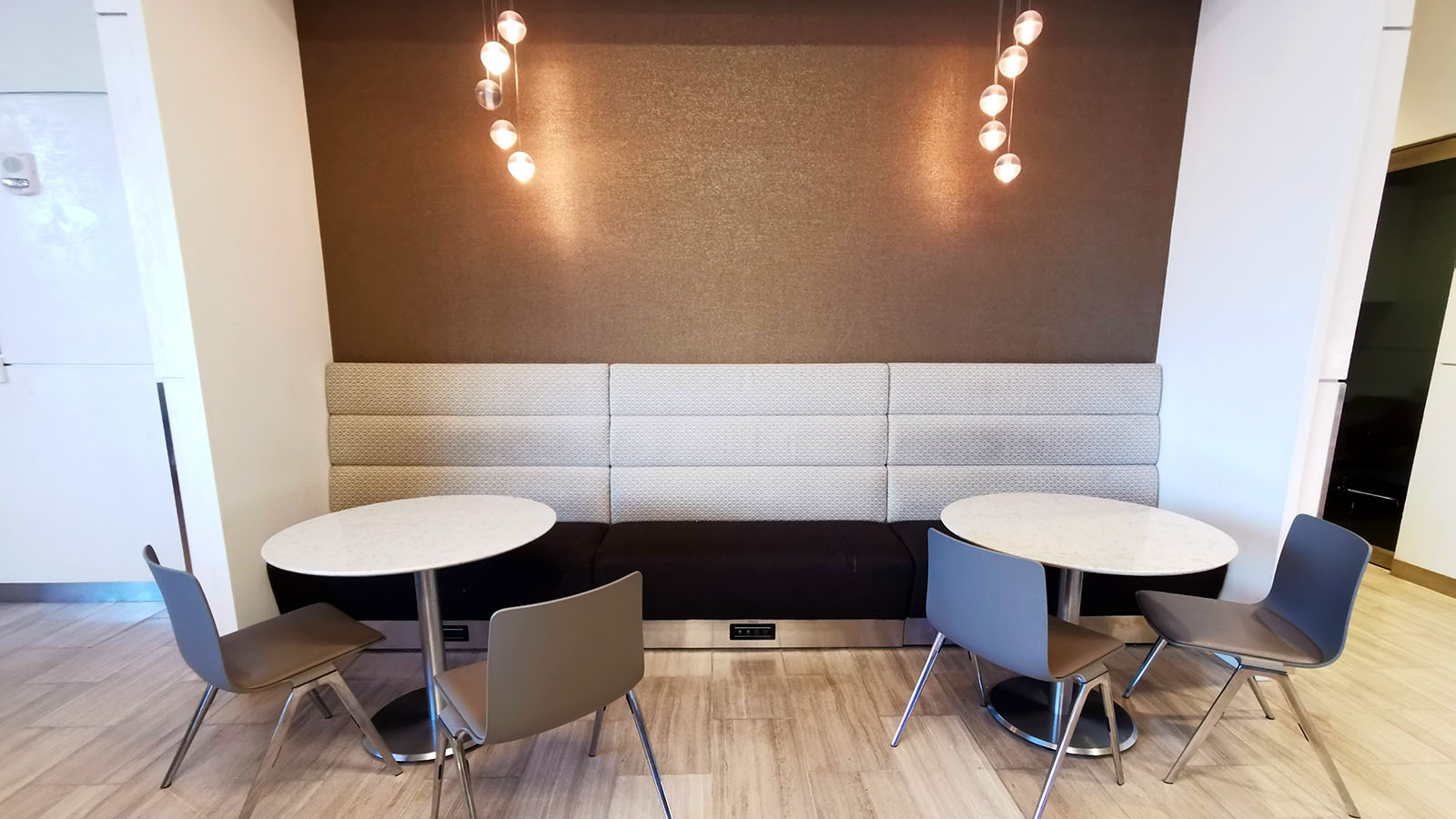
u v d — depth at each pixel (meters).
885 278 2.82
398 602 2.32
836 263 2.80
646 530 2.59
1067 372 2.79
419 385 2.74
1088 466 2.83
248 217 2.28
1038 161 2.74
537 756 1.87
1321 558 1.75
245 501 2.27
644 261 2.79
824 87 2.67
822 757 1.86
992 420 2.79
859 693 2.19
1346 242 2.06
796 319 2.85
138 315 2.64
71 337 2.64
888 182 2.75
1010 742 1.93
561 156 2.70
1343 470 3.48
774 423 2.77
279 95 2.47
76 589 2.86
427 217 2.74
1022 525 1.96
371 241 2.75
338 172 2.69
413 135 2.67
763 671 2.32
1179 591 2.36
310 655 1.68
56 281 2.60
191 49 2.02
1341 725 1.99
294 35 2.57
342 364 2.75
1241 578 2.41
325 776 1.79
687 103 2.68
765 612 2.37
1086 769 1.81
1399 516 3.20
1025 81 2.68
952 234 2.79
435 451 2.75
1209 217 2.55
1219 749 1.89
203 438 2.10
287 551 1.70
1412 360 3.10
